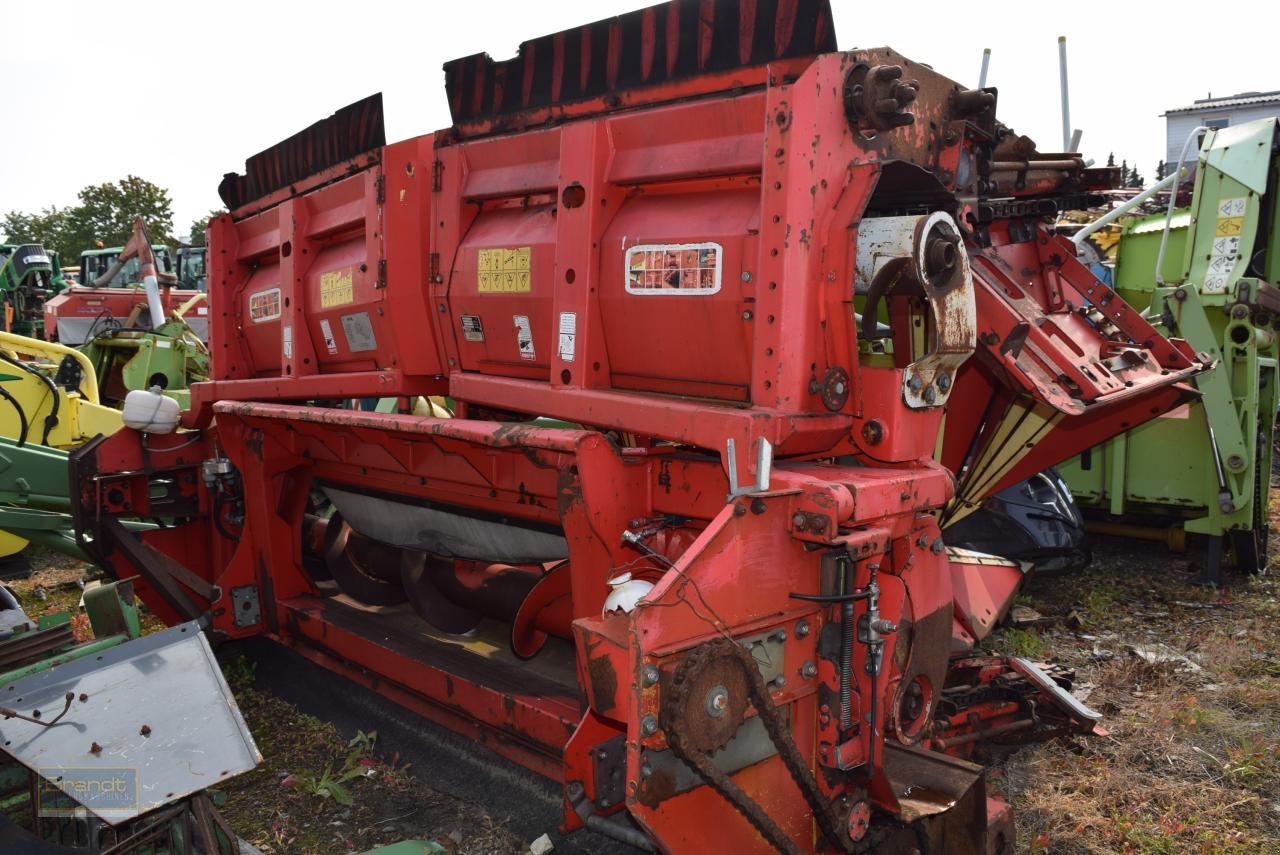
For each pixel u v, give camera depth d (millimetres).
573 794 2617
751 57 2625
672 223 2824
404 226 3771
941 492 2652
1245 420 6145
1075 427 4789
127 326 10289
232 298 5234
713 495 2777
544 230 3240
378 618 4555
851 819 2506
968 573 4523
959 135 2807
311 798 3604
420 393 3971
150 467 4875
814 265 2479
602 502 2816
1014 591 4762
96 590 3318
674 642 2148
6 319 12891
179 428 5207
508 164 3400
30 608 6230
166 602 4848
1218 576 6371
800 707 2502
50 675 2650
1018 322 3750
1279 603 6000
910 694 2779
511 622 3949
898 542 2613
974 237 4293
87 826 2689
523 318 3340
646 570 2898
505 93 3418
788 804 2500
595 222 2988
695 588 2193
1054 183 5117
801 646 2473
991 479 4605
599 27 3029
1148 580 6547
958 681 3799
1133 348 4652
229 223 5223
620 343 3021
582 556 2895
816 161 2416
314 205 4441
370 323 4016
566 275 3062
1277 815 3502
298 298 4500
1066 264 5176
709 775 2145
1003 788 3662
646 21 2889
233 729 2434
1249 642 5277
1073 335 4836
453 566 4168
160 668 2682
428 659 3799
